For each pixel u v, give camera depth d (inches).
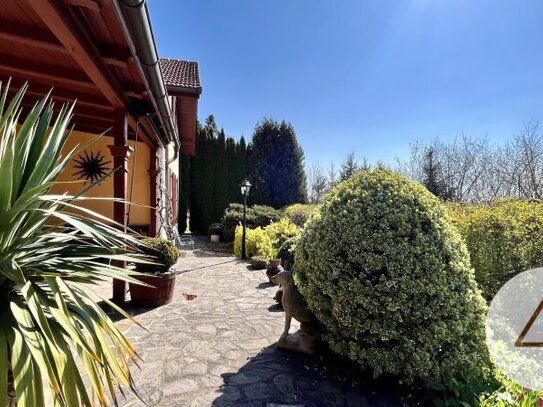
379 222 110.7
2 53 140.9
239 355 128.3
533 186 475.5
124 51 123.1
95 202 280.5
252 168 702.5
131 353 70.6
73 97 184.2
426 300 101.6
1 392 50.9
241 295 215.6
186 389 103.5
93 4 87.7
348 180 133.2
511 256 183.5
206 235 641.0
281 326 160.2
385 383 108.1
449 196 554.6
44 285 69.7
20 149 68.1
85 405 55.7
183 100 307.3
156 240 183.9
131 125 230.8
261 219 516.1
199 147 668.7
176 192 532.1
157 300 181.5
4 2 99.1
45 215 71.9
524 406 76.4
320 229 119.2
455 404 88.6
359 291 103.8
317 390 104.8
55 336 58.9
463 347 102.0
